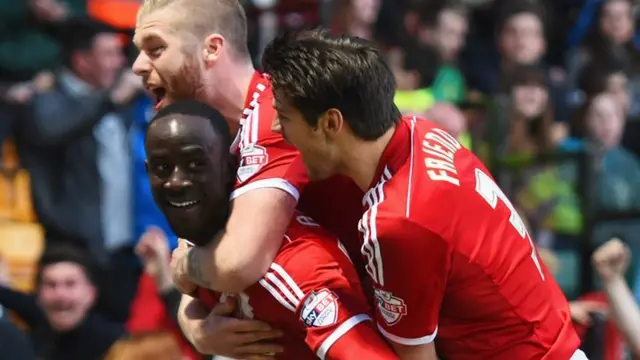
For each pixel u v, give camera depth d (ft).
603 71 60.34
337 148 23.02
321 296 23.54
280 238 23.84
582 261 44.37
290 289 23.68
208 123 23.58
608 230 44.98
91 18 52.47
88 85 49.24
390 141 23.21
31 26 54.24
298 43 22.97
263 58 23.52
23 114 48.52
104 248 48.80
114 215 49.57
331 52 22.67
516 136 52.16
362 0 57.77
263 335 24.61
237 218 23.65
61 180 48.70
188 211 23.39
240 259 23.34
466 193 23.26
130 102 49.01
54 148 48.39
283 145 24.16
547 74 60.13
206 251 23.82
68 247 43.83
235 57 24.79
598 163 50.34
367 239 22.62
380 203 22.72
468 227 23.12
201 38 24.27
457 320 23.79
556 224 45.29
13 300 43.42
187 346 37.58
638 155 59.11
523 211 45.65
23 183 48.83
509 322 23.70
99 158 49.32
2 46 53.31
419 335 23.03
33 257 48.39
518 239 24.04
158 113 23.85
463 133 47.24
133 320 39.29
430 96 53.62
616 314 34.65
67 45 49.57
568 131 57.52
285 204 23.79
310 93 22.54
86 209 48.70
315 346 23.53
